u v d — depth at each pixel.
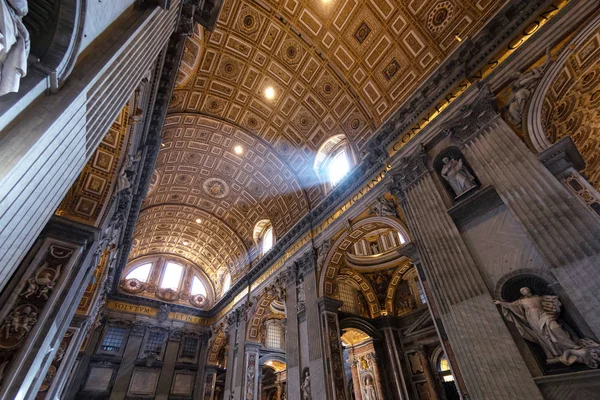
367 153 11.32
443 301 6.58
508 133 6.62
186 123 14.95
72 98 3.07
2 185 2.27
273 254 16.66
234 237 21.48
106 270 12.38
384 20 10.71
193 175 18.48
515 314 5.40
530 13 7.47
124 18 4.50
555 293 5.11
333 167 14.51
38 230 3.02
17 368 4.71
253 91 14.43
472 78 8.38
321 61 12.58
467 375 5.67
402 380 13.17
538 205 5.59
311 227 14.15
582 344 4.50
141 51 4.82
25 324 5.17
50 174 2.94
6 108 2.43
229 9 11.57
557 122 6.83
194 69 12.93
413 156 8.72
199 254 24.88
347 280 15.47
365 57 11.69
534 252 5.55
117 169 7.81
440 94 9.06
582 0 6.32
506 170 6.34
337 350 10.84
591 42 6.00
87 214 7.31
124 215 10.98
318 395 10.09
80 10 3.11
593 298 4.46
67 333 10.23
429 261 7.21
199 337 22.77
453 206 7.20
